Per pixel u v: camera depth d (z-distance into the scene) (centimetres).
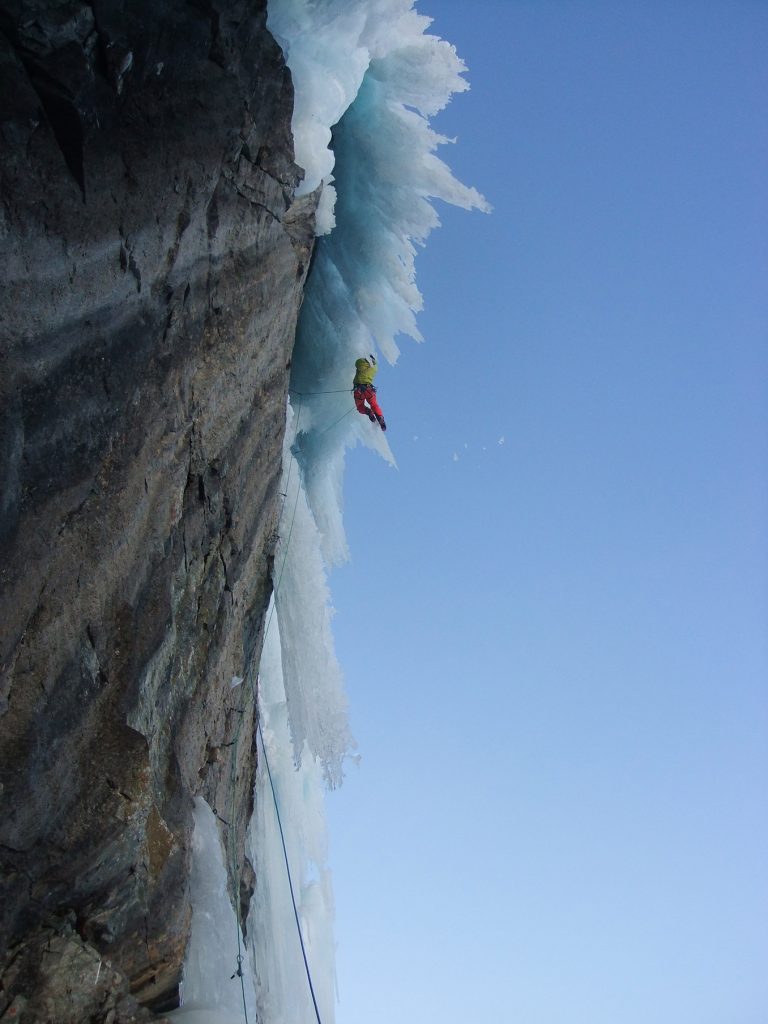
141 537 841
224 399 1045
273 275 1184
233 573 1096
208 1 959
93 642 748
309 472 1758
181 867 779
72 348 736
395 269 1697
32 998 606
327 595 1479
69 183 745
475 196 1672
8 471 639
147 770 742
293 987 1266
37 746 655
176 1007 742
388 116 1648
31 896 642
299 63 1291
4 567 638
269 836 1337
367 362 1672
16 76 712
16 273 670
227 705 1078
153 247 866
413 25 1612
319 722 1411
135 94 859
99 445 771
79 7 761
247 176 1087
